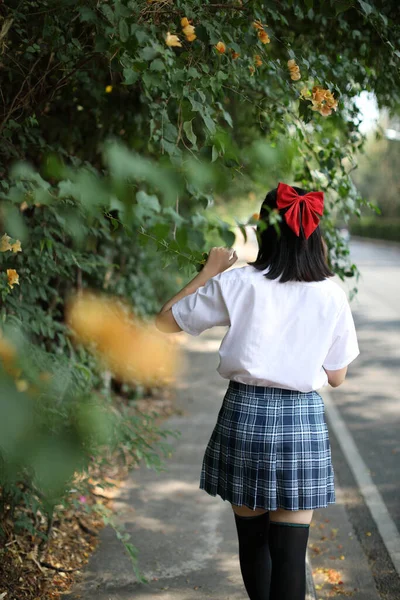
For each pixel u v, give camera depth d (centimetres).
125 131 346
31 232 274
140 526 345
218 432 212
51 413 171
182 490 394
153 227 133
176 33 222
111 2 189
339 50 331
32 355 236
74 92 322
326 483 205
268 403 202
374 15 254
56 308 452
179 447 470
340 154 338
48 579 283
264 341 199
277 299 201
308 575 298
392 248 3688
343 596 295
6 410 112
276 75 254
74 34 258
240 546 226
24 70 279
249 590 227
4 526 276
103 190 126
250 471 201
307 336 200
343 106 321
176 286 743
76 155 366
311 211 198
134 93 334
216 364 761
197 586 286
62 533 321
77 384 279
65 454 114
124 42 176
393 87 344
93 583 286
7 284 226
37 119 299
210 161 187
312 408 204
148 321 641
